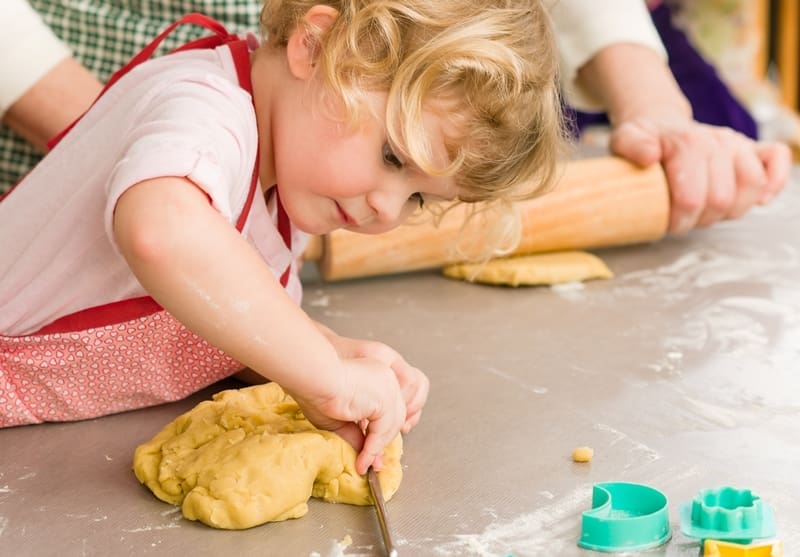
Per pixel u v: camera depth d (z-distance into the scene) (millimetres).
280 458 818
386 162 902
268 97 958
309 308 1297
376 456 863
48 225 968
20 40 1280
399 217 965
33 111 1299
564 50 1628
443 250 1370
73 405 992
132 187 775
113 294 971
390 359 972
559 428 969
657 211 1445
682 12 2738
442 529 798
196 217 767
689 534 771
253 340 784
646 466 897
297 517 817
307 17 922
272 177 984
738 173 1462
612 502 825
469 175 941
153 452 880
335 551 769
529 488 860
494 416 996
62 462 909
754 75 2781
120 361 990
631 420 987
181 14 1428
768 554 738
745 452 924
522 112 938
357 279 1416
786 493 852
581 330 1224
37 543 774
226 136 856
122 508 827
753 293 1342
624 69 1597
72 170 967
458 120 891
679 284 1383
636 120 1520
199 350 1012
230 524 793
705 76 2219
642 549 767
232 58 973
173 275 759
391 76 880
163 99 894
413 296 1350
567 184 1404
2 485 862
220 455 839
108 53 1431
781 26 2812
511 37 918
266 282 791
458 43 869
